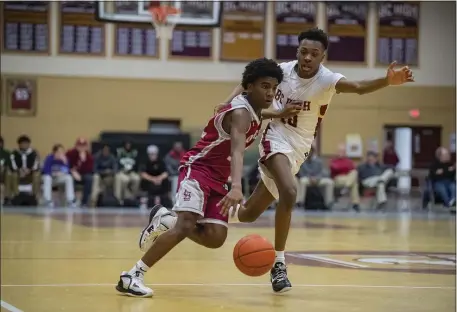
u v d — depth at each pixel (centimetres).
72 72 1914
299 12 1986
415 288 486
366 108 1997
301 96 469
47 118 1903
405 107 2011
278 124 476
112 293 448
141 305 404
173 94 1948
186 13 1658
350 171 1755
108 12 1608
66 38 1914
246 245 415
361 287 489
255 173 1670
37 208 1644
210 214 439
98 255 693
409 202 1903
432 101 2020
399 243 890
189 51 1955
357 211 1747
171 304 409
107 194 1705
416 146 2028
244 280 521
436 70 2023
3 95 1886
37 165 1703
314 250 780
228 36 1964
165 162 1723
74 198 1698
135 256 685
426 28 2027
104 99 1925
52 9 1905
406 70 430
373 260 676
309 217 1496
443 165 1748
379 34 2019
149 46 1944
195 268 595
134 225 1140
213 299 432
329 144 1981
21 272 557
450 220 1452
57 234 947
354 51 2014
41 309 388
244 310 392
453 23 2022
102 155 1712
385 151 1891
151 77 1942
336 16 2003
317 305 413
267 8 1972
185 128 1942
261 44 1973
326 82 463
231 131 420
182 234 432
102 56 1925
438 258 704
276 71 426
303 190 1744
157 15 1569
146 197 1719
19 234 938
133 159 1727
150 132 1859
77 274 546
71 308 392
